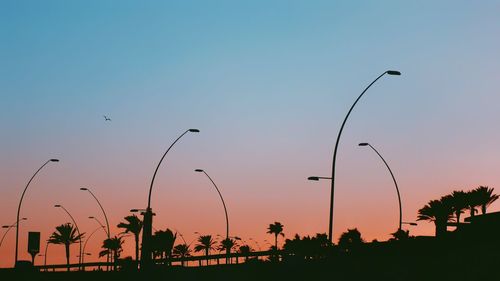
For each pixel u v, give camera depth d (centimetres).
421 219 11006
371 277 6328
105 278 9631
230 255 8375
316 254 7131
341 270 6656
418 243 6034
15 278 9625
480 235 5725
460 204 10844
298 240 11994
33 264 12300
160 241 13762
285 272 7381
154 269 7762
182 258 9212
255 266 7856
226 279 8225
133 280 9131
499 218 6034
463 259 5644
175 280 8662
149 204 7350
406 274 6016
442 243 5875
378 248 6359
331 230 5656
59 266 11181
